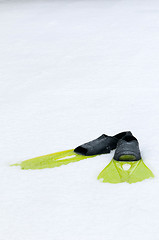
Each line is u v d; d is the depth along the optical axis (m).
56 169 2.97
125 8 8.45
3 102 4.17
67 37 6.55
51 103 4.06
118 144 2.99
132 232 2.46
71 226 2.52
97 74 4.73
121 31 6.60
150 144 3.19
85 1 9.71
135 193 2.69
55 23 7.59
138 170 2.82
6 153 3.25
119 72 4.73
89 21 7.52
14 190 2.82
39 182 2.87
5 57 5.75
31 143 3.37
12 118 3.81
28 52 5.91
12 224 2.57
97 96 4.14
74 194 2.73
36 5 9.69
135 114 3.69
